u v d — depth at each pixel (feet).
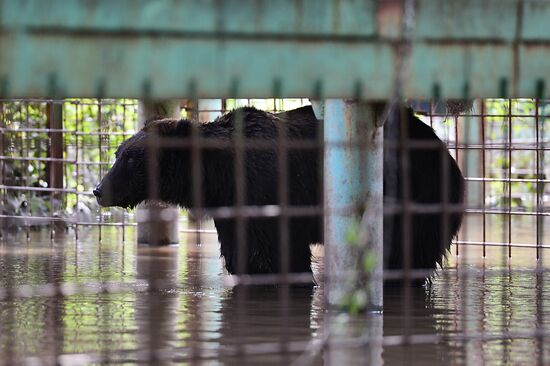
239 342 42.52
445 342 42.34
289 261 58.70
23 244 80.02
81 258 71.36
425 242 59.52
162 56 32.45
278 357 39.55
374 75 34.65
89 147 96.48
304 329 45.52
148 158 58.90
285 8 33.42
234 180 58.39
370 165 45.60
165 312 49.90
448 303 53.01
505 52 36.17
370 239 46.42
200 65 32.83
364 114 44.96
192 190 59.16
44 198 92.22
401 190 58.39
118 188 59.06
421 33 35.29
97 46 31.86
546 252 77.30
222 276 62.75
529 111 106.22
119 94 32.35
